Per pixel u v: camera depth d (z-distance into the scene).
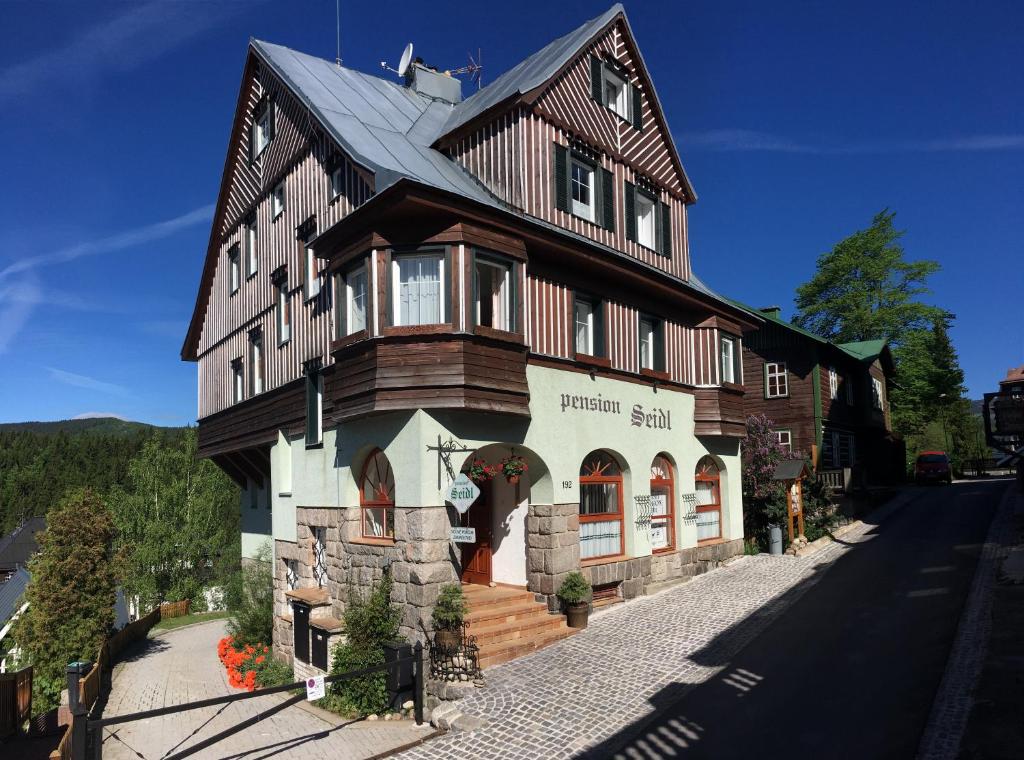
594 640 11.45
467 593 12.56
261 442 17.52
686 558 15.76
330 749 9.14
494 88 16.80
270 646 16.23
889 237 39.84
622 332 14.89
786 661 9.59
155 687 15.62
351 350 11.66
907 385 40.47
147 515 34.03
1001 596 11.08
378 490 12.71
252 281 18.69
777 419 26.98
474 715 9.04
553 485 12.63
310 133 15.39
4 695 14.98
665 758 7.29
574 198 14.79
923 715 7.37
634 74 16.72
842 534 19.44
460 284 11.11
